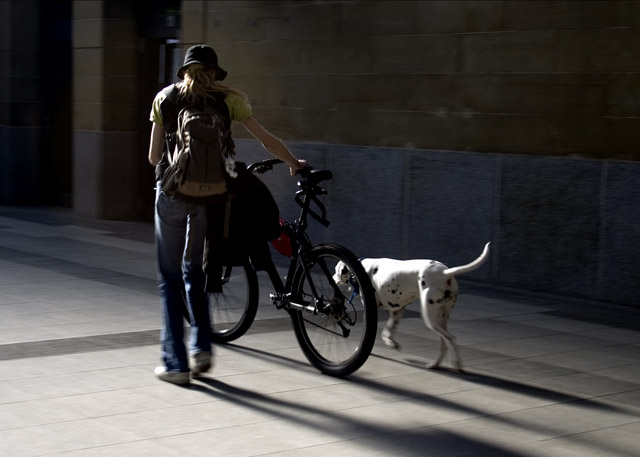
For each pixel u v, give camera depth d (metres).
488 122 10.34
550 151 9.82
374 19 11.38
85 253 11.88
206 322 6.15
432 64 10.82
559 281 9.80
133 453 4.71
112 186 15.89
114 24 15.65
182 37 13.98
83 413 5.35
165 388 5.91
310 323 6.52
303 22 12.22
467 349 7.26
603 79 9.38
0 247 12.15
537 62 9.88
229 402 5.65
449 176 10.69
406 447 4.93
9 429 5.03
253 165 6.70
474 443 5.02
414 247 11.09
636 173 9.14
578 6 9.52
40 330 7.46
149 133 15.95
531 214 9.99
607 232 9.39
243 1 12.98
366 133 11.57
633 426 5.39
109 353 6.77
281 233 6.63
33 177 18.22
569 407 5.75
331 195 11.95
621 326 8.36
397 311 6.84
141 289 9.43
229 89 6.06
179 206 6.00
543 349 7.35
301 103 12.34
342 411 5.54
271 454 4.76
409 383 6.20
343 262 6.27
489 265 10.38
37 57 18.02
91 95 15.91
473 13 10.39
